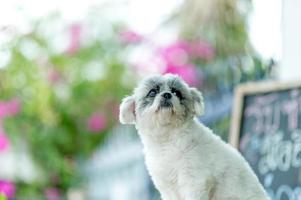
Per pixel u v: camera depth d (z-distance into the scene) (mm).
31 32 3615
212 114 2936
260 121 2051
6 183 3455
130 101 1560
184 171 1433
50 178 3547
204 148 1439
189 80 3049
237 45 2908
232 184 1398
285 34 2311
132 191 3541
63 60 3643
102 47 3750
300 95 1970
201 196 1404
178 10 3152
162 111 1468
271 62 2686
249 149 2047
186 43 3100
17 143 3457
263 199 1404
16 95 3498
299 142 1936
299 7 2258
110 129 3646
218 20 2918
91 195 3738
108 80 3670
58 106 3574
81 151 3631
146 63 3531
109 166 3738
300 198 1894
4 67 3547
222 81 2943
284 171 1953
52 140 3521
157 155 1486
